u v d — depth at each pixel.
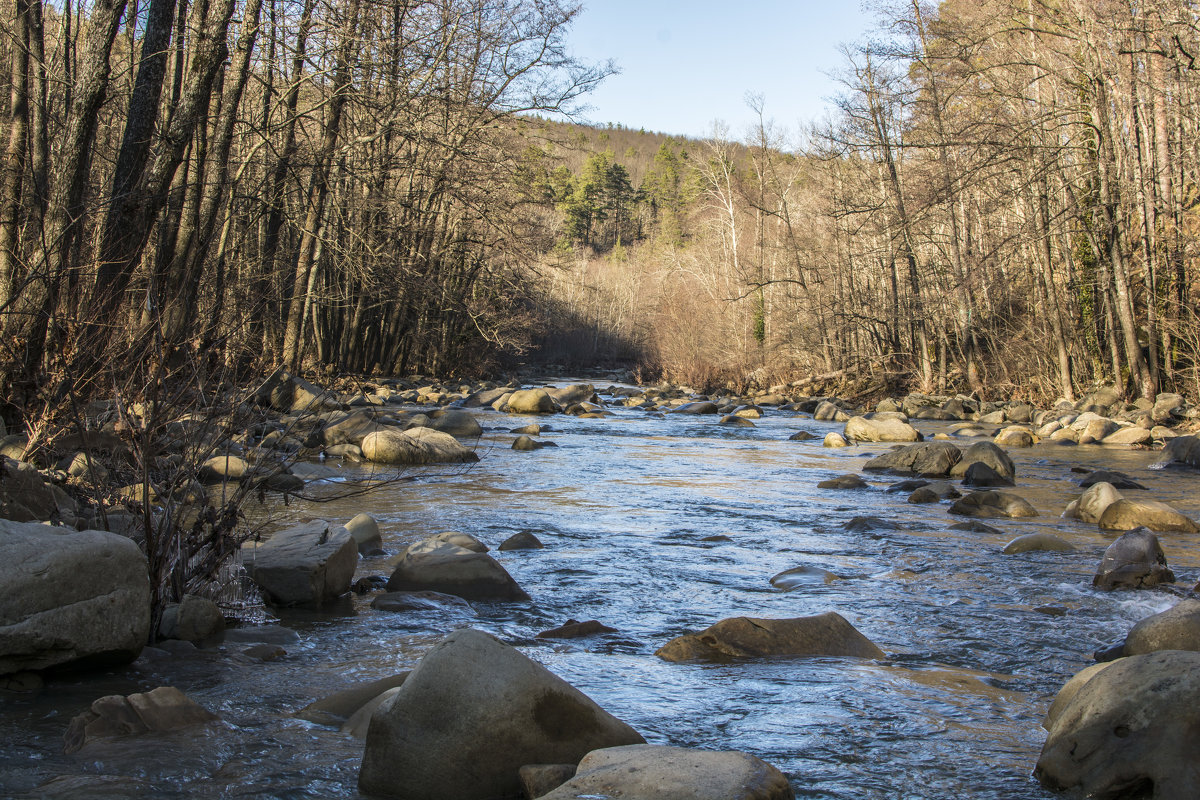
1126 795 2.97
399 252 24.08
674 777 2.72
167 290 7.23
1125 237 25.55
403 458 12.61
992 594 6.12
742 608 5.71
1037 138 25.39
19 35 14.09
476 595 5.83
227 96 15.09
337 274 26.47
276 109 19.53
